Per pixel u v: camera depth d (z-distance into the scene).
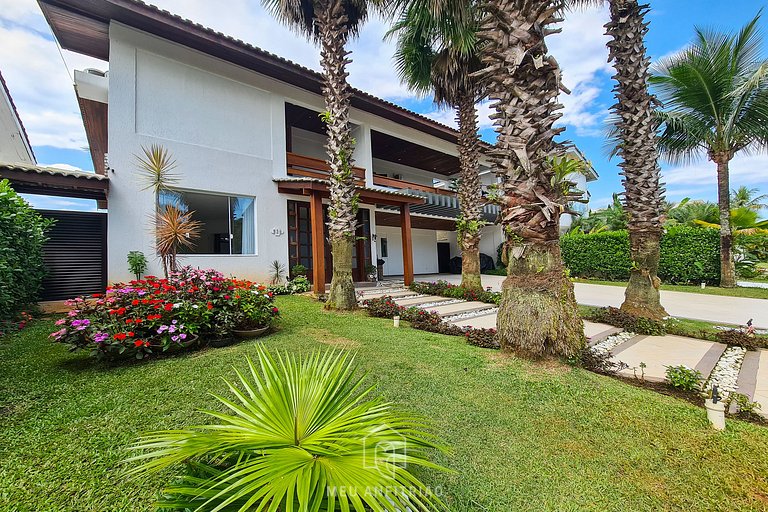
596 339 5.67
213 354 4.21
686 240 12.99
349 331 5.53
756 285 12.93
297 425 1.72
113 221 7.56
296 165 11.40
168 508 1.56
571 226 21.81
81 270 7.40
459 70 9.31
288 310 7.10
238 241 9.73
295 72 10.16
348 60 7.60
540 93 4.03
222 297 4.87
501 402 3.10
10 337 4.80
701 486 2.07
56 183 6.86
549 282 4.05
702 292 11.25
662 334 6.11
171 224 7.11
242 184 9.75
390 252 19.23
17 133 12.29
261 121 10.28
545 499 1.95
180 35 8.28
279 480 1.26
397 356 4.31
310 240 11.52
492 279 16.39
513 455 2.34
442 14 6.85
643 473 2.18
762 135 10.23
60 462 2.10
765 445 2.49
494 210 19.47
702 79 9.65
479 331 5.30
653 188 7.11
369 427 1.67
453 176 21.83
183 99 8.75
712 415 2.74
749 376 4.12
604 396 3.24
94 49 8.95
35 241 5.73
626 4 7.11
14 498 1.79
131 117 7.91
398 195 11.52
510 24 4.04
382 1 7.06
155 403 2.90
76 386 3.21
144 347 3.90
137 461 2.10
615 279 15.26
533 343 4.02
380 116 13.43
